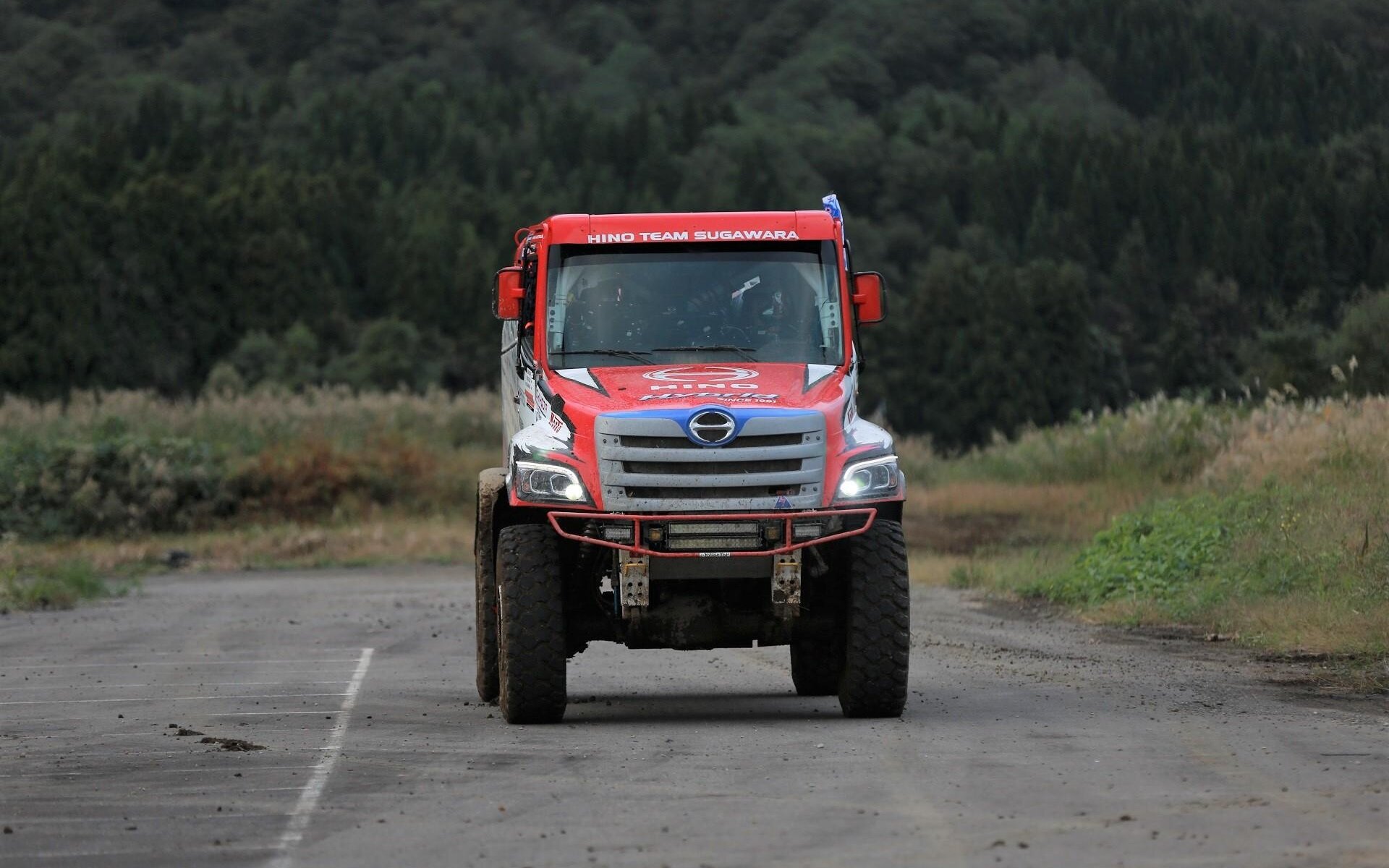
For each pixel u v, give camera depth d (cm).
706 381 3909
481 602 4328
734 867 2195
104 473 15400
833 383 3934
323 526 15400
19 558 12756
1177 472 13162
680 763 3102
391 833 2470
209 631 7025
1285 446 8481
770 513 3684
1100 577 7394
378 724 3812
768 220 4200
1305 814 2455
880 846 2302
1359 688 4222
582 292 4131
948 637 6112
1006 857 2216
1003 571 8875
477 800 2738
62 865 2292
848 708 3822
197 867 2270
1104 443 14138
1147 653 5347
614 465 3700
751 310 4122
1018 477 14675
